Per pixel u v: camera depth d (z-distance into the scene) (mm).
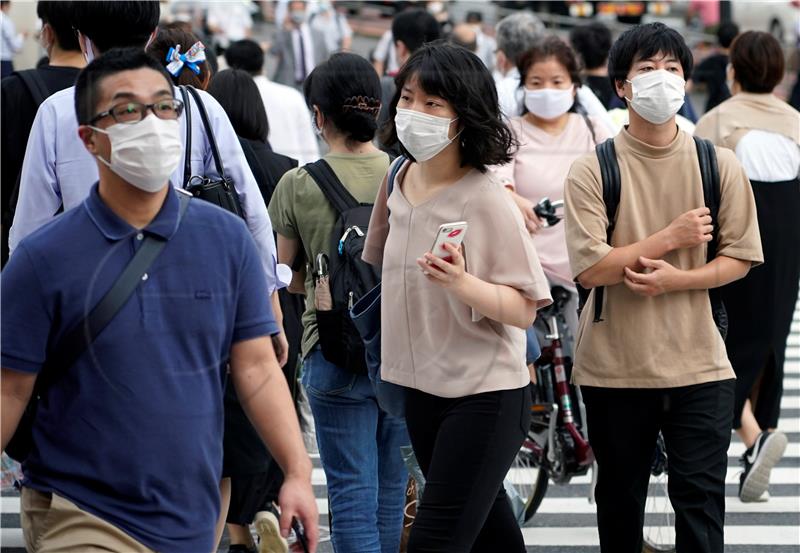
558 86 10883
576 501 12352
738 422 12203
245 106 9547
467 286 7199
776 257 11969
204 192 7812
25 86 8383
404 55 12234
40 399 5902
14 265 5762
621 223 8539
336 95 8664
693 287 8422
